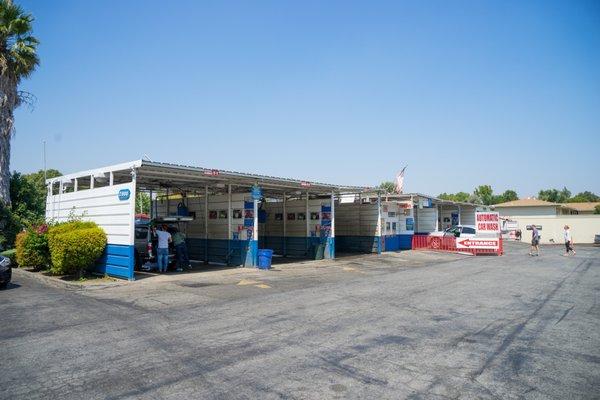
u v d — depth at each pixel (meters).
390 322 8.31
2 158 21.78
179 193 22.56
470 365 5.88
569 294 11.73
